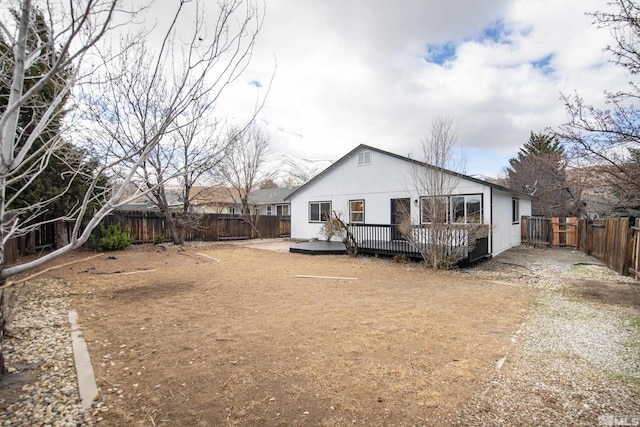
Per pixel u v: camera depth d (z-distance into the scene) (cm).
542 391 266
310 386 273
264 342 370
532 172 2083
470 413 236
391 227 1128
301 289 648
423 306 522
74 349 347
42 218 999
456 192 1123
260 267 921
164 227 1544
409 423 224
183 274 805
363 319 454
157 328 418
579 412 237
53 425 221
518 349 352
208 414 235
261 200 3008
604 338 383
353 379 285
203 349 351
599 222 1035
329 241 1473
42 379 284
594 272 839
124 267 901
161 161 1014
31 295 579
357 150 1466
